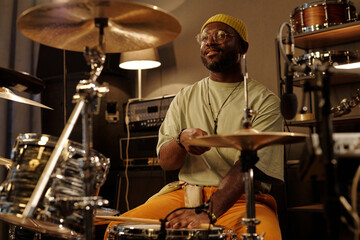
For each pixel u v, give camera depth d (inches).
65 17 46.7
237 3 119.7
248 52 116.4
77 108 45.2
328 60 88.9
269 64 112.4
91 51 46.8
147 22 48.4
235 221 62.9
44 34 51.5
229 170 65.7
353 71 36.9
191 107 80.0
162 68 135.0
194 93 81.3
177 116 80.8
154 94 136.2
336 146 35.0
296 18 96.3
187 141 46.0
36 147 53.2
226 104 76.5
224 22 77.1
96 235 81.9
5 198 51.4
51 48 131.0
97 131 121.7
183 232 47.2
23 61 131.0
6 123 126.5
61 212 46.0
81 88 45.0
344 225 33.7
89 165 43.8
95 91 45.0
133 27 50.2
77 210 46.2
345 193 35.7
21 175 51.9
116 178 119.9
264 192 73.0
